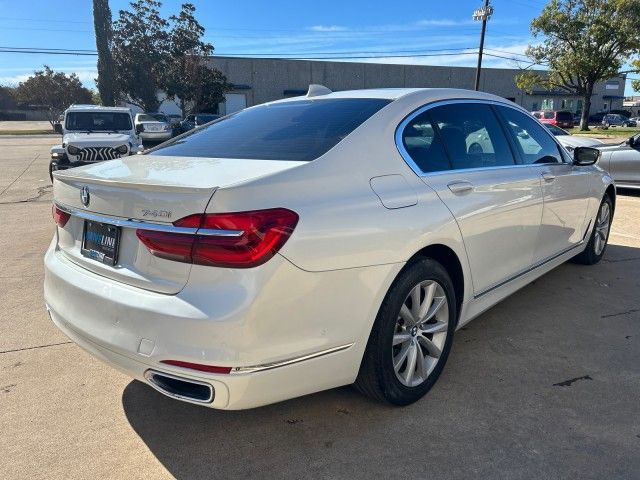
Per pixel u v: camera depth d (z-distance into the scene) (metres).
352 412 2.86
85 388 3.13
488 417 2.79
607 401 2.93
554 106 59.47
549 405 2.90
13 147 26.30
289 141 2.78
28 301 4.50
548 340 3.71
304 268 2.22
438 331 3.02
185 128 29.00
